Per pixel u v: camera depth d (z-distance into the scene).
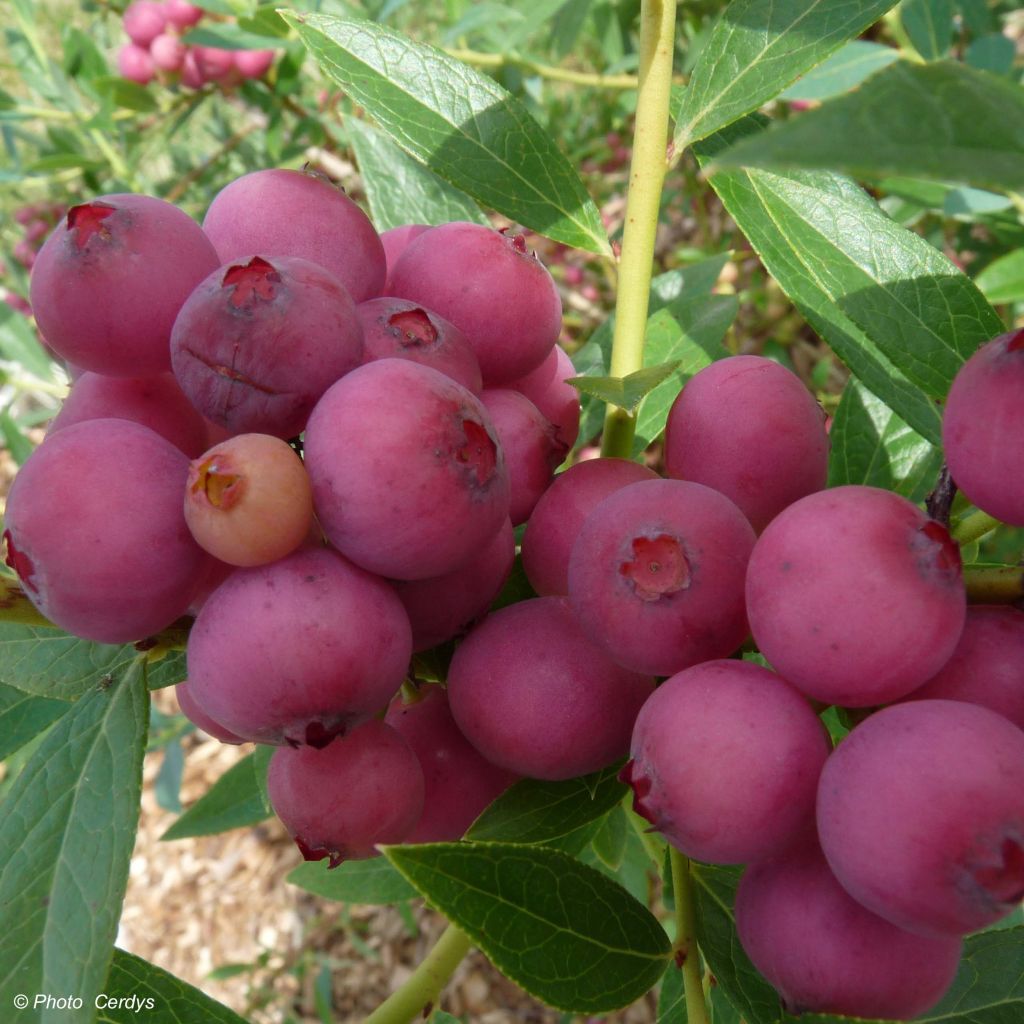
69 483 0.06
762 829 0.06
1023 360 0.06
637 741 0.06
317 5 0.17
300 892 0.31
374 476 0.06
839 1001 0.06
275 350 0.06
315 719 0.06
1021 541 0.16
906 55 0.16
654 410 0.11
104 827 0.07
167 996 0.08
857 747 0.05
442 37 0.19
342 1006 0.28
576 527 0.07
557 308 0.08
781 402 0.07
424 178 0.12
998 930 0.08
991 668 0.06
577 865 0.07
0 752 0.10
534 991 0.07
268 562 0.06
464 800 0.08
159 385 0.07
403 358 0.07
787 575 0.05
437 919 0.29
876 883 0.05
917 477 0.11
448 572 0.06
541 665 0.07
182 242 0.07
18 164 0.23
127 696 0.07
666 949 0.08
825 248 0.09
